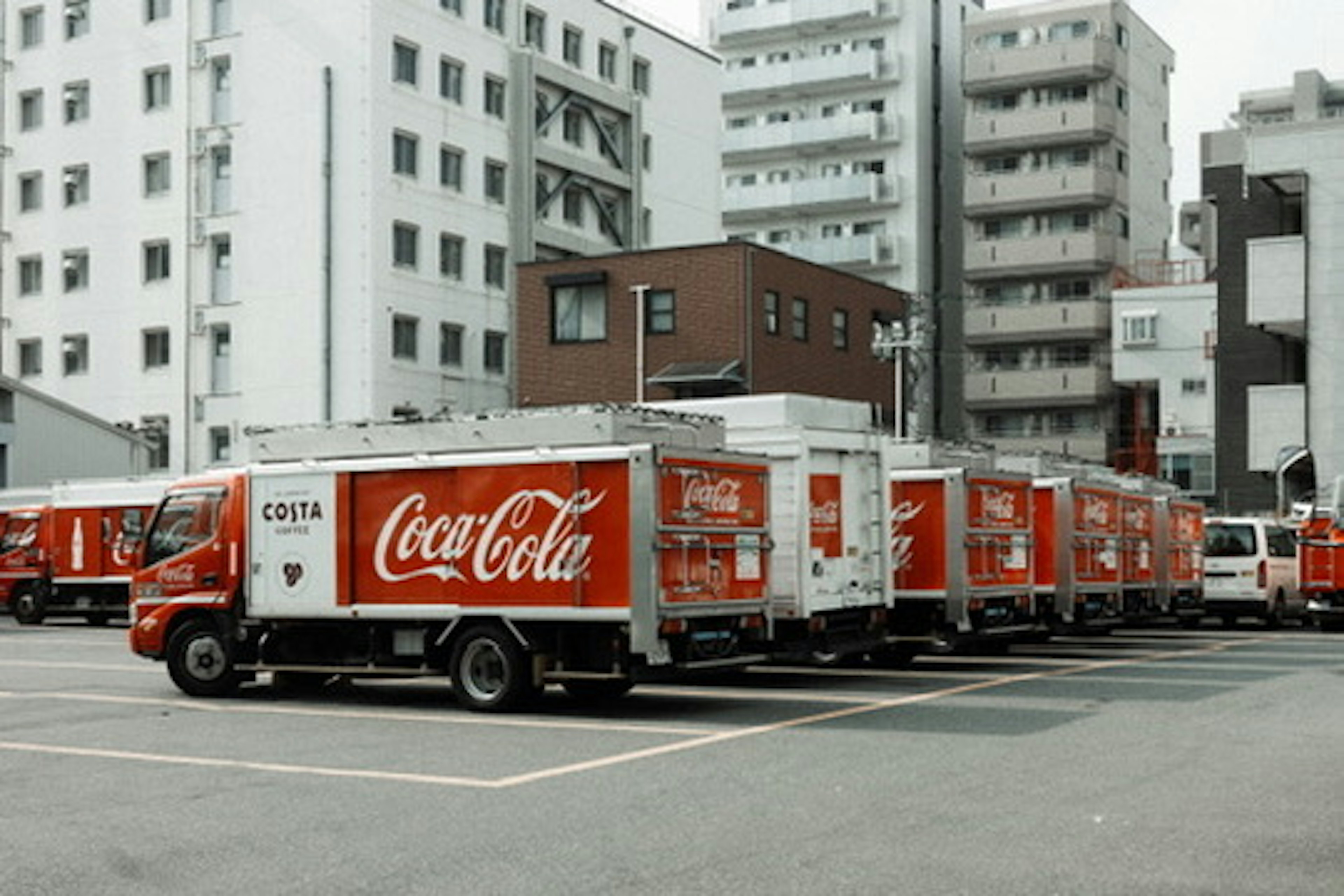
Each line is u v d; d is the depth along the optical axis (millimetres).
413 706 15055
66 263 51938
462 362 49094
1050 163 66875
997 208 66688
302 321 46375
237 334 47781
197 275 48844
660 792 9461
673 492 13711
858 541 17109
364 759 11148
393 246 46312
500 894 6828
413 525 14828
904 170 70188
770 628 15000
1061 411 65625
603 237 55250
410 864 7457
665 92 59750
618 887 6910
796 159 73000
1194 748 11266
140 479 31656
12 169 53375
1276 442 38781
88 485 32188
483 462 14367
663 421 14320
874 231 70688
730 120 75000
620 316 44062
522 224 51125
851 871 7164
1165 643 23906
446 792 9586
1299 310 38531
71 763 11141
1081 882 6895
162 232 49688
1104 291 65438
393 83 46500
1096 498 22016
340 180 46000
